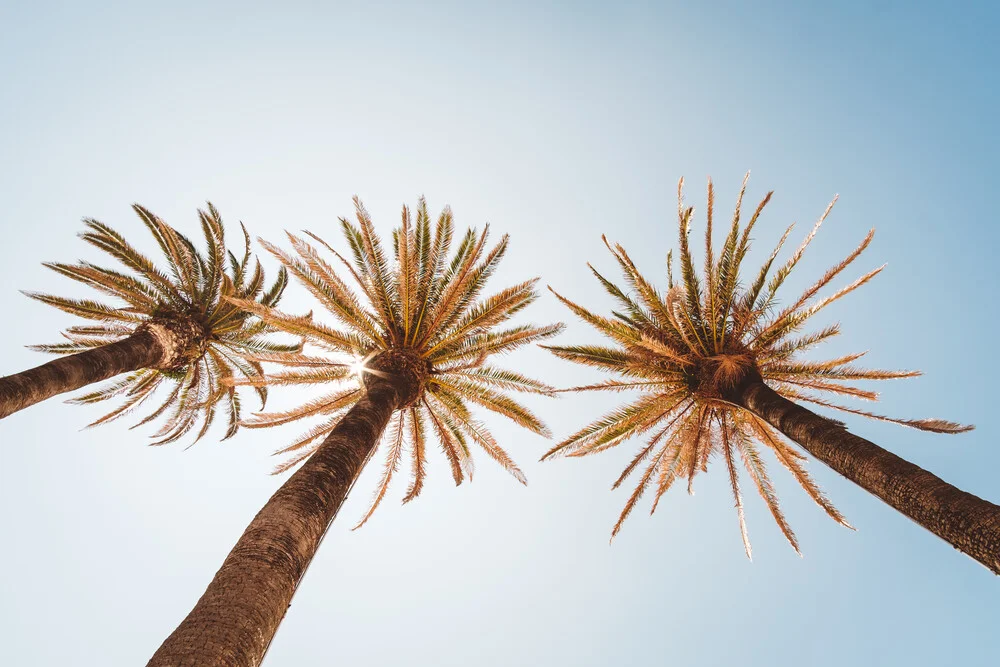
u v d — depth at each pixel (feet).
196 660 13.69
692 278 44.14
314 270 41.75
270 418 46.44
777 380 45.32
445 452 51.96
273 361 45.80
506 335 45.60
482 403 48.91
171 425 63.87
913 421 38.34
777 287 41.81
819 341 43.14
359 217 44.27
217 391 60.23
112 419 61.16
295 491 21.39
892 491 25.41
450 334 45.06
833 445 29.40
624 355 45.52
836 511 44.93
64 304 55.16
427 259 46.47
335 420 50.47
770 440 47.06
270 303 67.56
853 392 44.91
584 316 43.47
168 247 57.52
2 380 38.55
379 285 44.45
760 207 42.65
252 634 15.24
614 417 46.42
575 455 48.88
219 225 58.34
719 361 42.45
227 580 16.70
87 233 53.47
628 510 49.83
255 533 18.85
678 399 46.03
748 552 48.14
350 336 44.45
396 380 40.34
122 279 54.34
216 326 59.72
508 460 51.67
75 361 43.98
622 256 43.88
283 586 17.42
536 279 43.75
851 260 39.58
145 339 52.06
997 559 20.75
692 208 43.91
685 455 48.52
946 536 22.85
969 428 36.83
